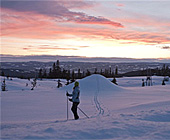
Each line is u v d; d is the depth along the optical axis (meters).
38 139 5.07
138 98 21.03
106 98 21.62
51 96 24.22
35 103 17.72
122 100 19.17
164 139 5.35
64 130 6.06
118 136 5.65
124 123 7.19
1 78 93.00
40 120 9.98
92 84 34.47
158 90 33.00
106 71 124.31
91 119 8.40
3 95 25.12
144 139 5.32
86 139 5.30
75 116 9.62
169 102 14.20
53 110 13.76
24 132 5.88
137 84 71.31
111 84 35.59
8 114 12.13
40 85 81.88
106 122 7.40
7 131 6.24
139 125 6.89
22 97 22.88
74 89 9.76
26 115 11.78
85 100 19.66
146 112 10.29
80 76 122.56
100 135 5.67
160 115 9.30
